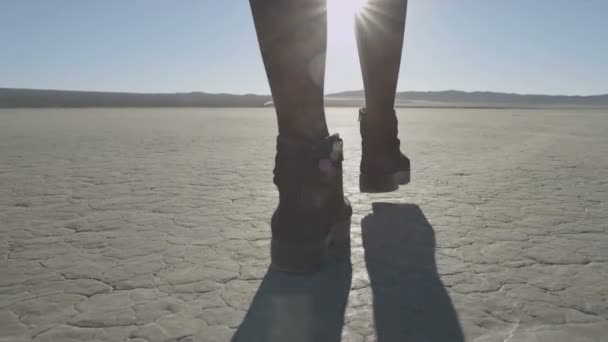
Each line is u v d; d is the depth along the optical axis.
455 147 5.20
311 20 1.03
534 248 1.42
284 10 1.02
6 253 1.42
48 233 1.65
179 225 1.74
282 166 1.11
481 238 1.51
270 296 1.06
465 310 0.99
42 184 2.72
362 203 2.05
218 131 8.23
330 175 1.12
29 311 1.01
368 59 1.57
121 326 0.93
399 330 0.90
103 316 0.98
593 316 0.97
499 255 1.35
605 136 7.11
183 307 1.01
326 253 1.20
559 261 1.30
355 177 2.96
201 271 1.23
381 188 1.77
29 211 2.01
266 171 3.25
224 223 1.77
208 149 4.98
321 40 1.06
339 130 8.77
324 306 1.00
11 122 11.42
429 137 6.96
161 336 0.89
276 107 1.10
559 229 1.64
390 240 1.47
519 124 11.66
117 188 2.57
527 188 2.47
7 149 4.96
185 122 11.97
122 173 3.17
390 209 1.93
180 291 1.10
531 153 4.51
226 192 2.43
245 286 1.12
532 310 0.99
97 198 2.29
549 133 7.94
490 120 14.45
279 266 1.17
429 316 0.96
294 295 1.06
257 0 1.03
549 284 1.13
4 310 1.01
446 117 17.31
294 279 1.15
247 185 2.66
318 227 1.15
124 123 11.25
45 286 1.15
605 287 1.12
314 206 1.14
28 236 1.61
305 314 0.97
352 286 1.11
